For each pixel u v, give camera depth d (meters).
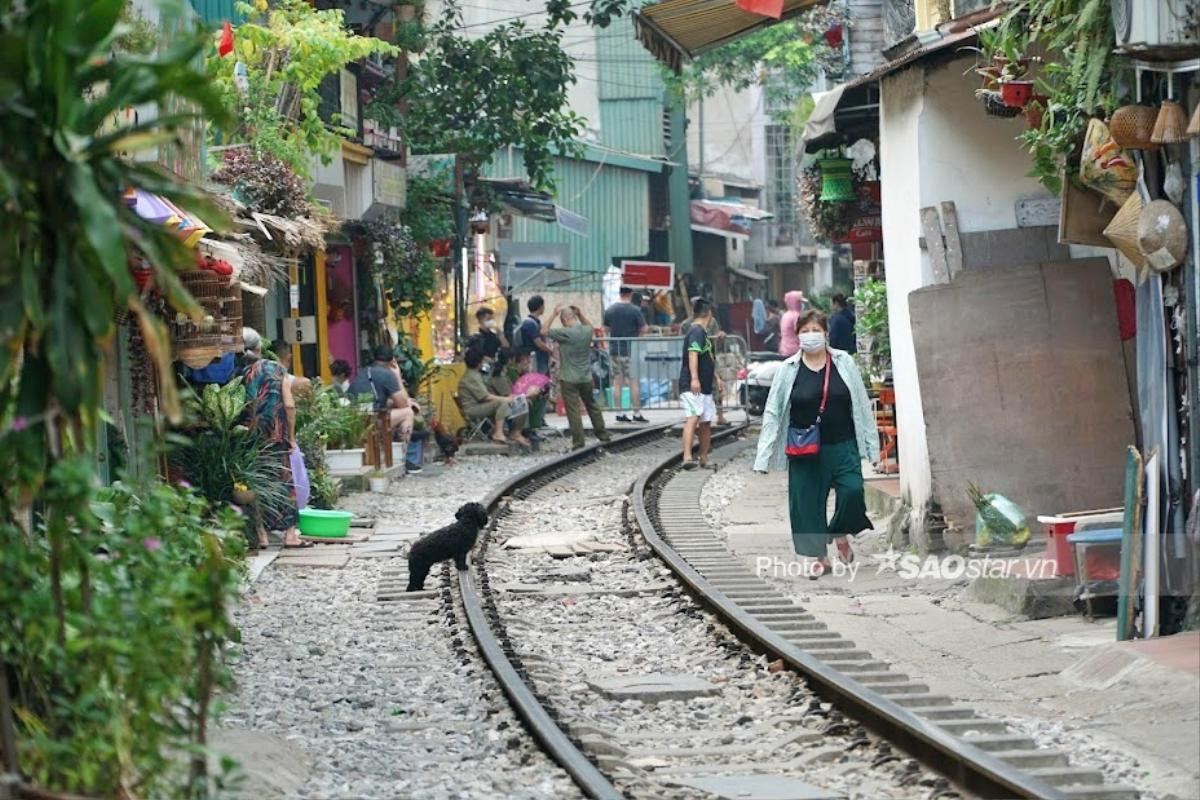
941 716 11.95
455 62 42.31
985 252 20.45
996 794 9.97
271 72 27.92
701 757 11.78
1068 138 16.36
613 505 27.39
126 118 14.15
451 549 19.44
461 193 43.59
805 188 29.20
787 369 19.27
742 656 14.96
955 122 20.53
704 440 33.25
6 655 8.75
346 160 34.69
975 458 19.00
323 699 13.88
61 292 8.16
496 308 51.81
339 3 35.84
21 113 7.94
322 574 20.98
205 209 8.48
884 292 26.56
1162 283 15.35
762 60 65.31
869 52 30.70
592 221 60.97
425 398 36.12
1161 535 14.63
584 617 17.73
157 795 8.93
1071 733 11.62
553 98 42.66
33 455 8.40
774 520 25.28
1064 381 19.03
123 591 8.77
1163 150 15.13
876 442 19.30
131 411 20.78
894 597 17.70
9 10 8.02
